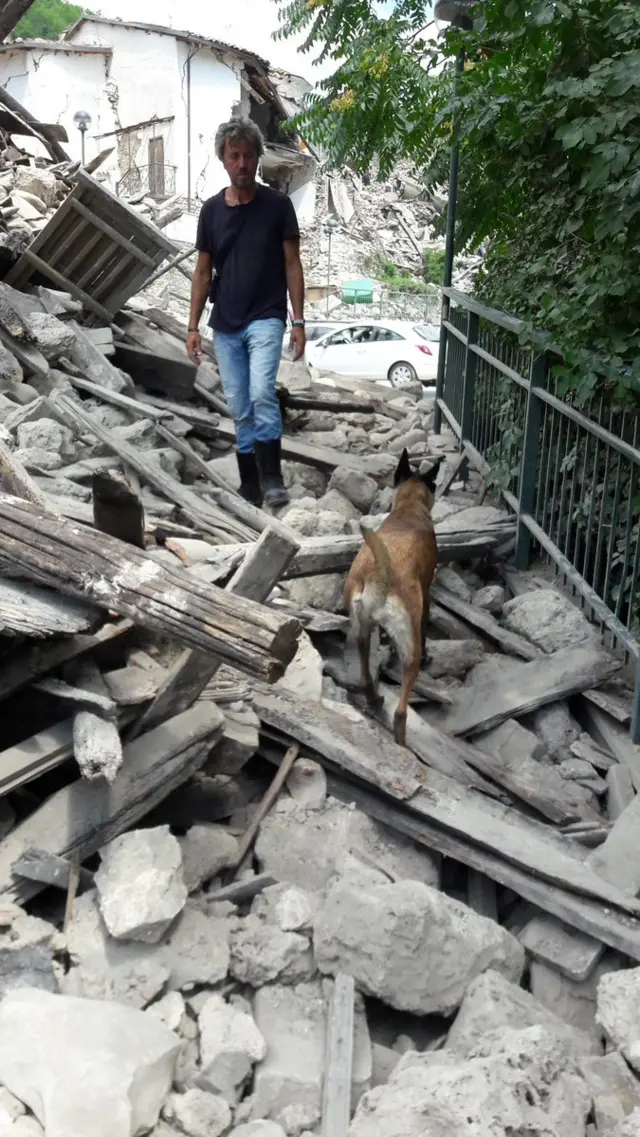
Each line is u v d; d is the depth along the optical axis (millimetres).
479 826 3529
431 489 5379
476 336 8008
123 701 3324
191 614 3037
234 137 5664
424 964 2910
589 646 4973
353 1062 2721
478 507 6758
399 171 39562
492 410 7363
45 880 2945
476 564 6320
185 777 3312
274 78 33000
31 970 2748
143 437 6398
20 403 6402
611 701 4715
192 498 5676
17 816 3270
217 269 6090
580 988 3184
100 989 2768
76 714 3186
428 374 18719
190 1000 2873
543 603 5301
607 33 4277
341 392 9859
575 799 4188
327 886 3314
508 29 4449
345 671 4770
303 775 3725
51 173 10555
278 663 3029
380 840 3594
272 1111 2596
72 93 30781
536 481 6094
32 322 6859
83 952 2828
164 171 31031
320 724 3836
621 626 4699
